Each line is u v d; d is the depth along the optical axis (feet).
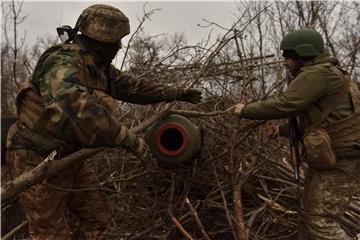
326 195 8.70
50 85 7.01
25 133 7.76
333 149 8.73
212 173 11.23
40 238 7.93
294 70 9.27
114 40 7.84
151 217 11.16
